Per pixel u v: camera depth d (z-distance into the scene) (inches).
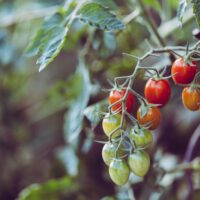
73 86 42.4
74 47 44.1
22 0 50.9
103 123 30.1
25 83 56.2
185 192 43.9
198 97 29.8
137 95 30.0
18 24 50.4
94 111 35.8
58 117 56.6
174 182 43.5
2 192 55.3
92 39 41.0
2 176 55.4
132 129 29.7
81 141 44.3
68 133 43.2
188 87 30.0
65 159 45.7
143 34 41.9
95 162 49.6
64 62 58.4
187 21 43.4
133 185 42.5
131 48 43.0
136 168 29.5
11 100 56.3
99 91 42.8
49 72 58.4
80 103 40.3
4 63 50.8
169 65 35.1
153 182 42.3
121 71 44.0
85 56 42.0
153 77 30.3
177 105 48.5
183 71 29.6
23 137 56.6
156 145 46.3
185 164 42.1
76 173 44.8
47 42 32.5
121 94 30.1
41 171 55.7
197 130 43.3
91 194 47.4
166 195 43.0
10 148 56.1
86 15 33.2
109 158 30.0
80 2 35.2
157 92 29.9
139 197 42.7
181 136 48.7
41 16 48.1
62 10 35.6
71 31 42.9
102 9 33.2
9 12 50.4
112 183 48.7
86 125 42.4
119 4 44.1
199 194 43.3
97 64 42.5
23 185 55.3
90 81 41.8
